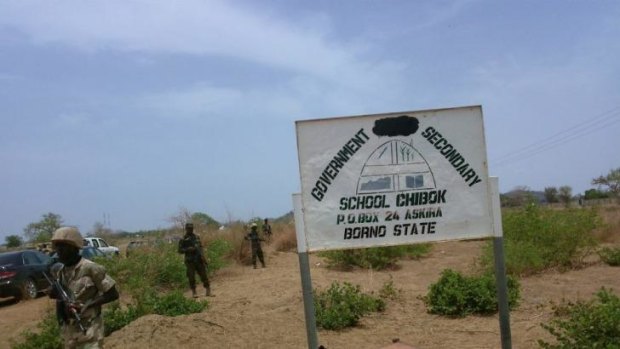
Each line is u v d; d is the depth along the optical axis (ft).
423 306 36.35
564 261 49.37
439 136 18.76
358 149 18.62
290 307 36.22
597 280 42.63
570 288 39.73
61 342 29.12
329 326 31.48
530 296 37.11
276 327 31.68
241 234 74.84
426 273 53.62
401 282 47.91
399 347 14.97
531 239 49.65
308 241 18.52
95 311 18.70
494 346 26.84
